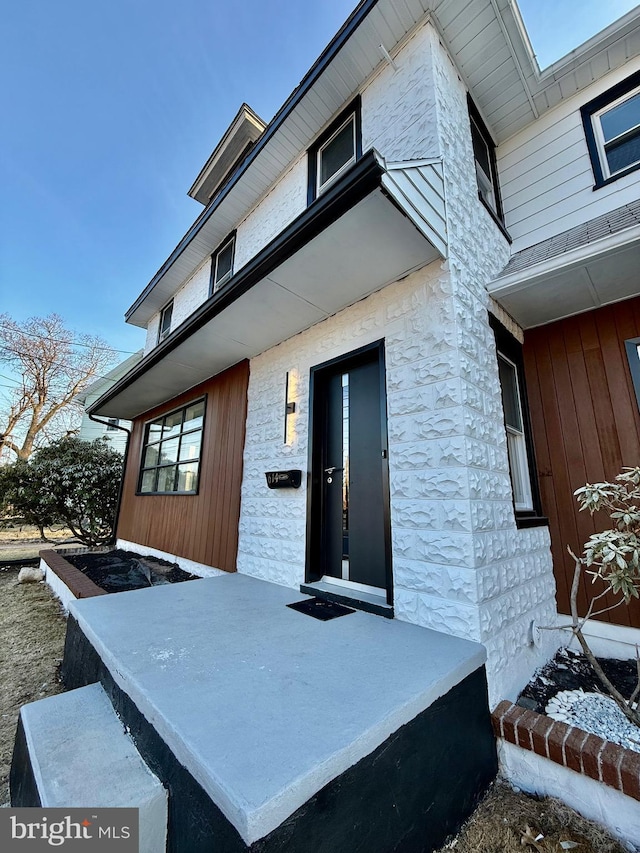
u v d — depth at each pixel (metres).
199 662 1.72
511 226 3.95
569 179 3.63
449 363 2.40
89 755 1.38
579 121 3.66
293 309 3.26
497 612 2.19
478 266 2.98
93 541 8.14
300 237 2.40
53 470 7.78
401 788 1.31
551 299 3.03
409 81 3.20
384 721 1.29
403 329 2.73
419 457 2.45
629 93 3.41
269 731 1.21
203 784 1.03
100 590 3.68
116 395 6.07
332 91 3.90
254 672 1.62
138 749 1.41
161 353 4.34
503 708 1.91
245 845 0.88
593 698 2.15
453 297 2.48
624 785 1.46
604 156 3.48
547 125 3.87
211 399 5.12
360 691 1.47
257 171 5.05
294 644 1.95
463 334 2.51
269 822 0.92
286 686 1.50
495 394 2.79
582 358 3.16
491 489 2.44
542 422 3.28
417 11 3.12
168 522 5.70
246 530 4.01
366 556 2.85
